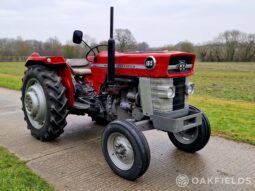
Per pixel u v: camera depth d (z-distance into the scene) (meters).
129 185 3.21
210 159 3.93
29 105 4.61
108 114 4.13
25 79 4.80
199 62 36.62
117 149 3.43
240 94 10.55
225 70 23.84
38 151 4.13
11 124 5.47
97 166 3.67
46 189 3.03
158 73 3.37
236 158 3.96
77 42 4.07
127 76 3.81
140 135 3.20
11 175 3.29
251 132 4.99
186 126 3.49
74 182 3.25
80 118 5.93
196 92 11.04
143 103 3.58
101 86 4.20
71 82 4.42
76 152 4.12
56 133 4.42
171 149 4.28
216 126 5.31
